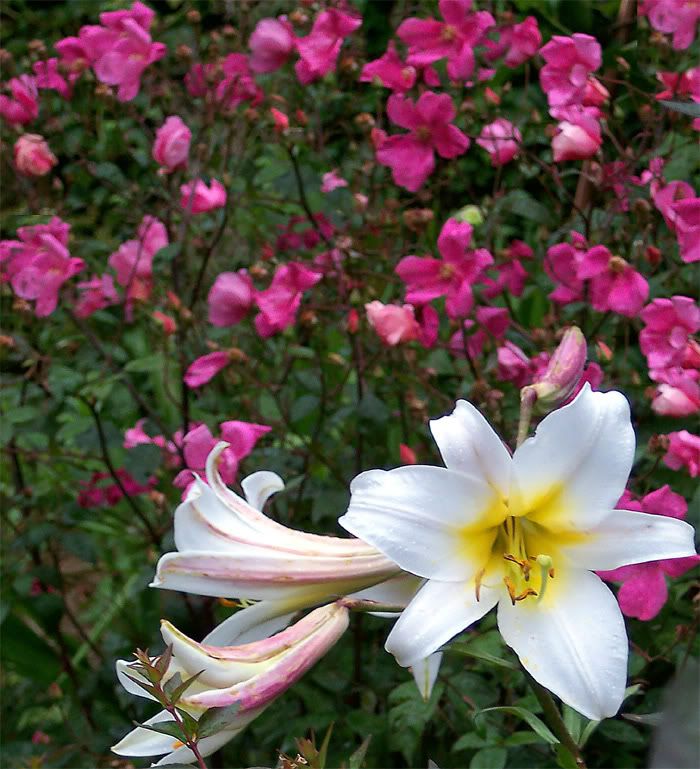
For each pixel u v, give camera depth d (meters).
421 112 1.21
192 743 0.66
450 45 1.25
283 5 1.62
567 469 0.68
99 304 1.32
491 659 0.73
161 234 1.31
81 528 1.49
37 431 1.27
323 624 0.70
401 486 0.67
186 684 0.65
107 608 1.55
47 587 1.42
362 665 1.23
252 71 1.40
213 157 1.48
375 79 1.31
